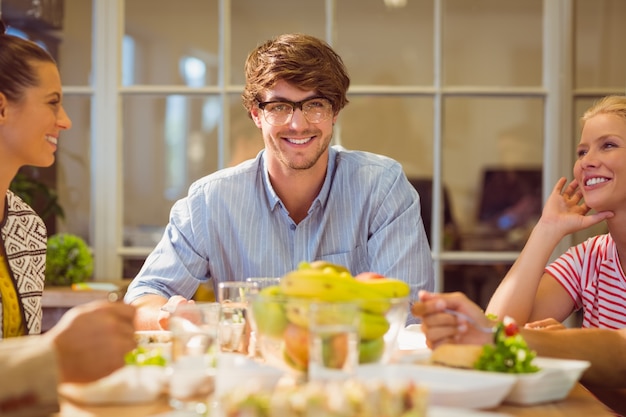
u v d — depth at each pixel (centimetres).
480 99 354
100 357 118
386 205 220
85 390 118
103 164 353
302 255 221
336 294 124
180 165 356
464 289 356
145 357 132
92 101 352
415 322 206
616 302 206
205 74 354
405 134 356
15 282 188
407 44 358
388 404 98
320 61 205
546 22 350
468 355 130
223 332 142
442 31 357
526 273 203
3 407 109
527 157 354
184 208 227
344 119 359
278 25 355
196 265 224
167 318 173
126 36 354
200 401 117
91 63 353
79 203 354
